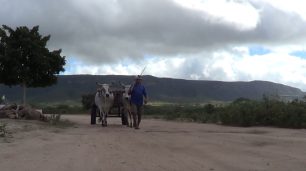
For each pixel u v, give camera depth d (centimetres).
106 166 892
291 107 2047
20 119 2203
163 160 966
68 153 1066
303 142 1265
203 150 1120
